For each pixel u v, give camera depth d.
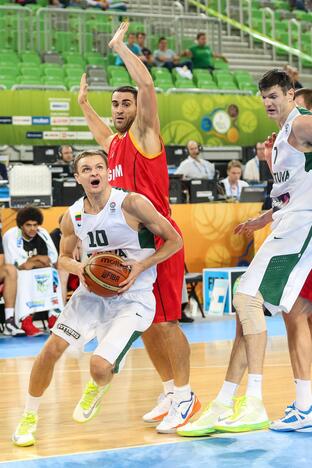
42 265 9.66
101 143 5.74
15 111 13.90
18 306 9.57
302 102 5.30
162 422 4.98
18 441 4.66
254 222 5.35
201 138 15.07
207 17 18.61
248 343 4.79
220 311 11.05
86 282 4.52
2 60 16.22
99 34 17.52
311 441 4.63
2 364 7.73
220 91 15.31
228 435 4.82
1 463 4.27
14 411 5.66
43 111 14.04
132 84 15.88
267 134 15.50
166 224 4.59
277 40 19.84
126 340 4.49
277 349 8.34
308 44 20.20
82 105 5.83
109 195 4.56
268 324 10.52
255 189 11.82
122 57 4.84
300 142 4.70
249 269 4.83
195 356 7.96
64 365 7.58
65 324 4.62
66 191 10.68
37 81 15.42
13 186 10.31
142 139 5.05
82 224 4.61
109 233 4.58
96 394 4.54
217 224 11.50
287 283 4.78
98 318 4.66
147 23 18.02
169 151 12.89
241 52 19.50
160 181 5.10
